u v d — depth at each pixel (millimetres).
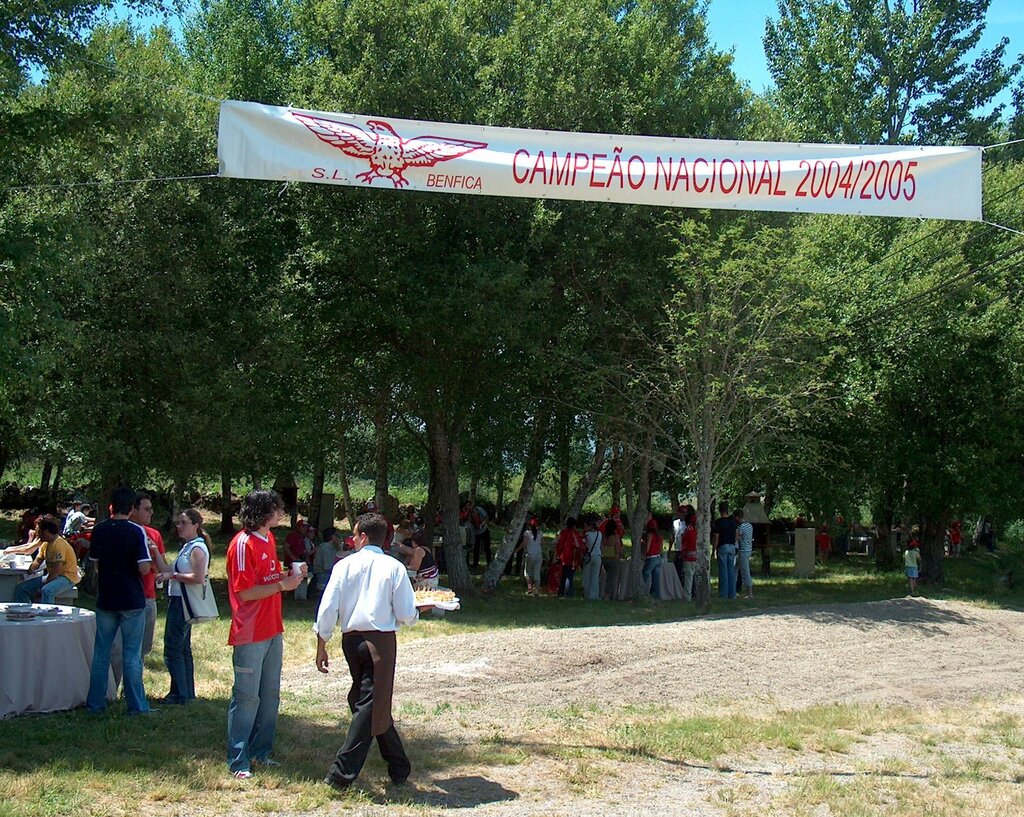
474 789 6551
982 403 20625
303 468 20500
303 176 7945
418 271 17078
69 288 14008
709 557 17859
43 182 14758
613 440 19531
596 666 11453
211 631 13445
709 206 8219
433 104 16906
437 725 8461
